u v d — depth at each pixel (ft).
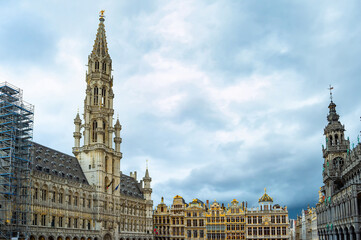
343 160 285.23
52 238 309.42
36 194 297.33
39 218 296.10
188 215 503.61
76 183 352.69
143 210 481.46
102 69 438.40
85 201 364.38
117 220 408.87
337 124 293.43
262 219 473.26
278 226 465.47
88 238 358.84
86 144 403.75
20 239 264.31
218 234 486.79
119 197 420.36
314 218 403.34
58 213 321.32
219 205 497.87
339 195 244.83
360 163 232.32
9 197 252.01
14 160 259.80
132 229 447.01
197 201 510.58
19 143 269.44
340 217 242.17
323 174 300.61
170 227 507.30
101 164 392.47
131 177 518.78
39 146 355.97
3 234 245.65
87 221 363.97
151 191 498.69
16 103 273.95
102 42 449.89
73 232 334.44
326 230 277.44
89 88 425.69
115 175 421.18
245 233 474.90
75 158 404.36
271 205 484.74
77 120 418.10
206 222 493.77
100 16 461.78
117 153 431.84
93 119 414.62
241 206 492.95
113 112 432.66
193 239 494.18
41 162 335.47
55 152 375.86
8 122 257.55
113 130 426.92
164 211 518.37
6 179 254.68
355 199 214.07
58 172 347.97
